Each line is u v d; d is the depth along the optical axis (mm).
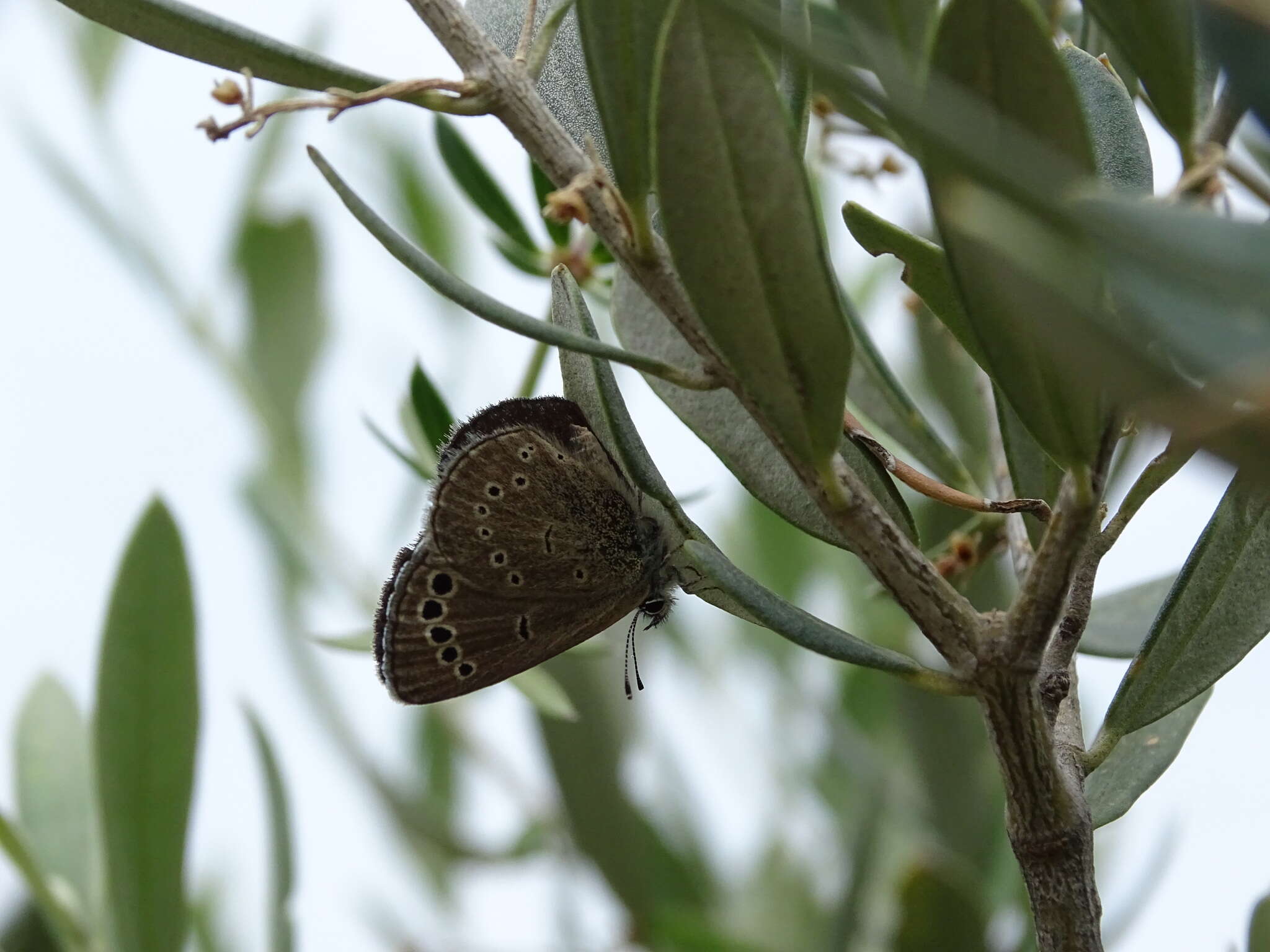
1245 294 183
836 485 356
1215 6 210
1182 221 188
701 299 339
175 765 387
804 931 404
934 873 384
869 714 409
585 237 396
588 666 400
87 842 395
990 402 382
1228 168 368
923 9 356
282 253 415
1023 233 200
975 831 398
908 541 357
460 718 408
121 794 387
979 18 275
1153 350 238
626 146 357
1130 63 357
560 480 387
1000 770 360
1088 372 179
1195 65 356
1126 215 189
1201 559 367
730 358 348
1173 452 363
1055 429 335
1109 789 373
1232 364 179
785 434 356
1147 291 190
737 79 316
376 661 390
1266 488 168
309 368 415
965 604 358
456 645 389
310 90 363
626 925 399
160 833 387
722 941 396
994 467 381
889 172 392
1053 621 356
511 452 386
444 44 362
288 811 392
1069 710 367
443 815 409
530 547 388
